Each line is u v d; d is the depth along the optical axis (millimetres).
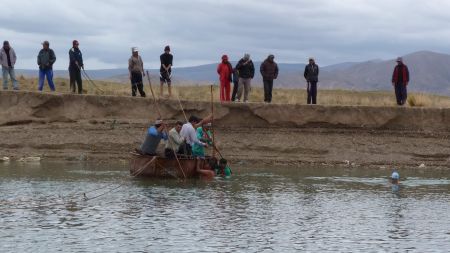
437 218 17188
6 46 32531
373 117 32125
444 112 32531
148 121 31344
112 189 20828
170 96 33062
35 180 22281
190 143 23969
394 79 33500
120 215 16844
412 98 37000
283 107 31891
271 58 32531
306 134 31266
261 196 20047
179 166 23234
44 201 18531
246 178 24000
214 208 17953
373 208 18438
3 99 31703
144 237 14586
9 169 24891
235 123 31734
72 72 32594
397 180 23062
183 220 16344
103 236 14625
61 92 33094
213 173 23906
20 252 13250
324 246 14117
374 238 14898
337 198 19969
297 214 17391
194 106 31750
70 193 19906
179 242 14211
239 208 18031
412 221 16766
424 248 14102
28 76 47250
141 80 32656
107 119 31391
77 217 16547
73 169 25344
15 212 17000
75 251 13383
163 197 19547
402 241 14672
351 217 17141
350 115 32125
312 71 32625
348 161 29016
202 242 14242
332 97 39906
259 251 13625
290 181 23406
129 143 29562
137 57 32531
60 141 29422
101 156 28656
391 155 29844
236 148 29922
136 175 23500
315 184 22766
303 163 28656
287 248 13898
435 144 30719
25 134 29844
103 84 45844
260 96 41625
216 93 39781
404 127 32250
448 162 29266
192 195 19984
